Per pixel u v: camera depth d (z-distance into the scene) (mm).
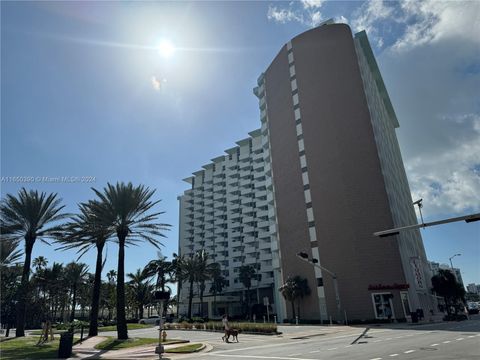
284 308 51469
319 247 46406
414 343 16219
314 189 49312
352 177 46531
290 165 53938
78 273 58812
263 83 69375
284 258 51656
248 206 102000
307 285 46500
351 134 48719
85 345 22672
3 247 37281
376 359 11773
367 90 53500
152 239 29969
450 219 18406
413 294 42844
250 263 95500
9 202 33000
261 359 13508
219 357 14906
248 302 83125
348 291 42312
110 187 28594
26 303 32719
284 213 53344
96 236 30500
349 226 44562
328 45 54750
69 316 64625
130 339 25078
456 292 49469
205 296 88625
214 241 109438
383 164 48844
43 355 18078
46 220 34344
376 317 39719
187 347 19156
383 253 42094
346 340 19938
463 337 17938
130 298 66500
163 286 69812
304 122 53250
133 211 28734
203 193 121750
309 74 54781
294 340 22203
